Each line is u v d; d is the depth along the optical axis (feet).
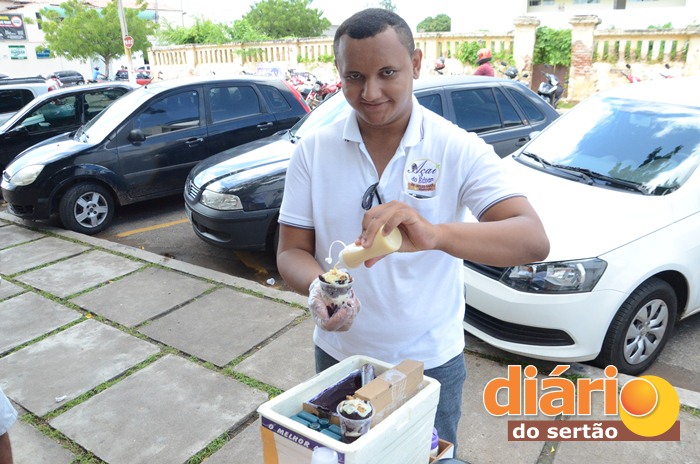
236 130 22.26
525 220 4.46
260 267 17.13
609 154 12.11
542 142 13.56
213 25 82.43
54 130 25.62
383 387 4.23
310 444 4.00
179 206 23.71
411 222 4.06
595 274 9.53
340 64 4.59
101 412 9.86
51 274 16.10
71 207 19.63
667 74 45.73
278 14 138.21
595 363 10.57
